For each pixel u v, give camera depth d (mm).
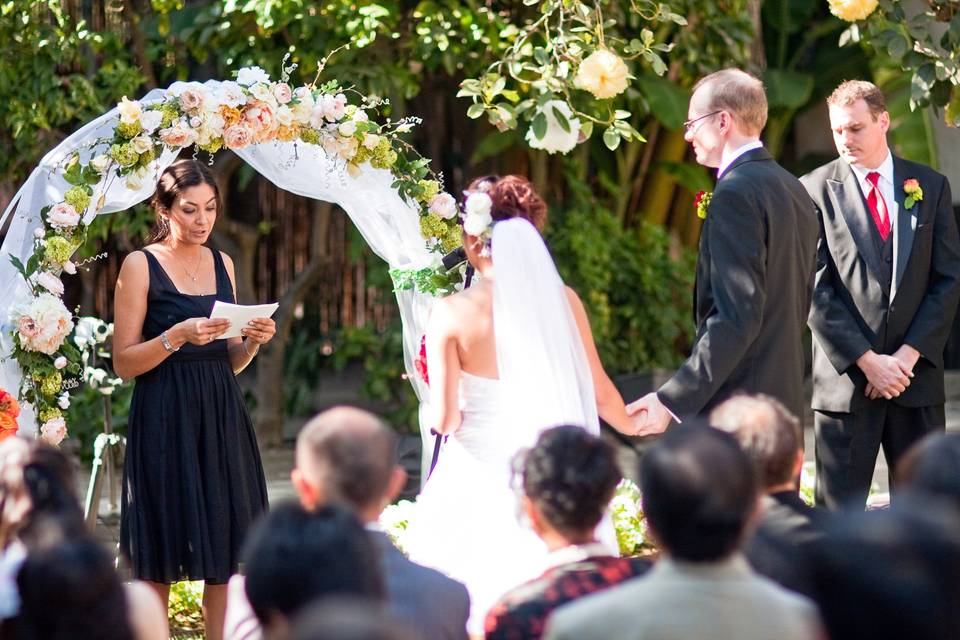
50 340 5812
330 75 10156
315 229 12203
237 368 6137
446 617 3459
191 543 5766
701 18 11164
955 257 6363
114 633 2732
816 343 6449
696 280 5426
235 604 3629
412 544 5133
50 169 5996
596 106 8859
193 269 6074
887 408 6324
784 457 3717
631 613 2941
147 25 11477
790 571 3611
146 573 5777
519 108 6359
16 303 5879
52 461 3400
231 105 6047
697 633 2906
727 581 2992
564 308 4988
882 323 6270
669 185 13977
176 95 6051
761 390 5293
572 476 3512
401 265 6723
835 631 2881
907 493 3350
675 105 11812
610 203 14148
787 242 5293
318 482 3416
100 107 9531
